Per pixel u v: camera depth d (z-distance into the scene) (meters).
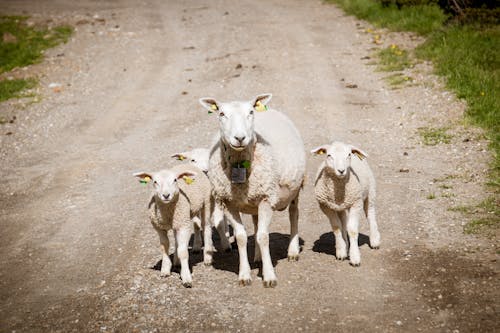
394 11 26.19
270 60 21.69
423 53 19.97
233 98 17.77
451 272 7.55
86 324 7.07
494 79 16.22
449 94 16.08
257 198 7.61
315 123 15.22
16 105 19.06
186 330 6.69
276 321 6.72
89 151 14.79
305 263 8.19
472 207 9.63
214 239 9.63
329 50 22.47
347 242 8.65
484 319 6.44
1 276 8.73
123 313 7.21
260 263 8.42
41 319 7.32
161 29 28.41
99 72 22.22
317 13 29.66
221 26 28.08
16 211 11.43
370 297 7.11
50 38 27.52
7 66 23.75
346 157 7.58
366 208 8.58
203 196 8.15
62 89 20.53
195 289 7.66
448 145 12.91
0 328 7.19
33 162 14.36
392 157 12.63
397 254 8.24
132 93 19.48
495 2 22.89
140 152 14.34
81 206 11.38
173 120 16.62
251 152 7.46
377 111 15.84
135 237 9.71
